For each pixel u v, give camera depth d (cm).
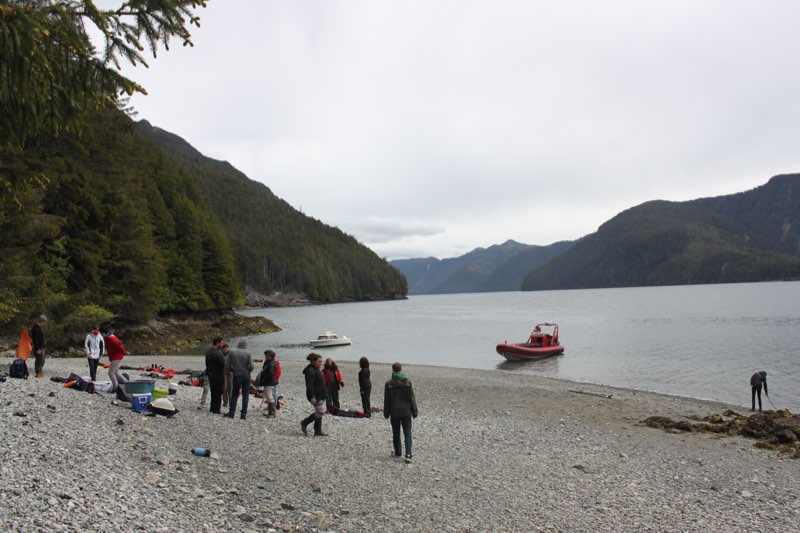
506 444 1302
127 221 4206
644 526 796
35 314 2498
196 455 906
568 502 881
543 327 6794
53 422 885
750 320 6469
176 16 622
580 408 1942
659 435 1518
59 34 564
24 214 2275
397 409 1055
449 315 10450
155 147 8819
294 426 1288
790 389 2491
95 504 584
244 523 644
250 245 15662
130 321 4412
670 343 4438
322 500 779
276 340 5281
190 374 2175
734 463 1227
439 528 722
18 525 488
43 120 622
